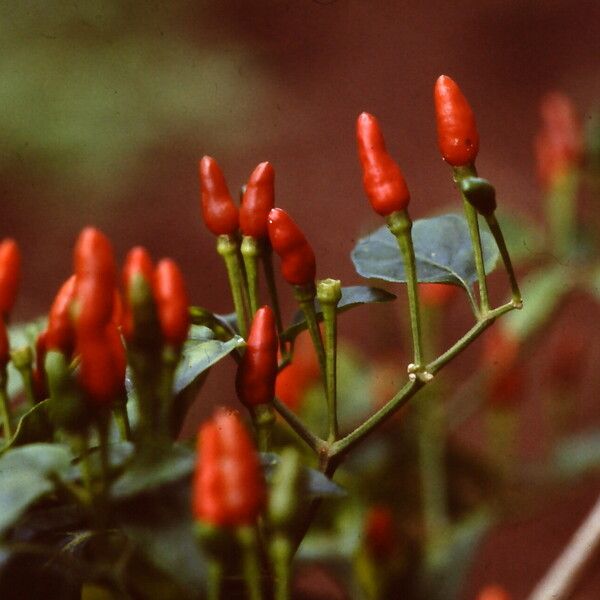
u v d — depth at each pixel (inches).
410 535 33.7
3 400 26.4
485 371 35.9
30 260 92.0
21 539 24.3
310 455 30.1
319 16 126.6
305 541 32.1
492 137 119.2
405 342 37.4
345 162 107.4
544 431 68.3
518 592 60.2
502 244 25.9
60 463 23.2
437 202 104.6
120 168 90.8
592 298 77.0
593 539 32.4
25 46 87.7
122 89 89.7
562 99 37.6
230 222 26.6
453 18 136.8
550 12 136.0
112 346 24.1
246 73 102.9
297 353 35.7
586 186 39.9
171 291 24.4
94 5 87.9
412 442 34.6
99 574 24.1
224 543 23.1
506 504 35.4
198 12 100.6
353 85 119.9
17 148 87.9
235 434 23.2
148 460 23.4
